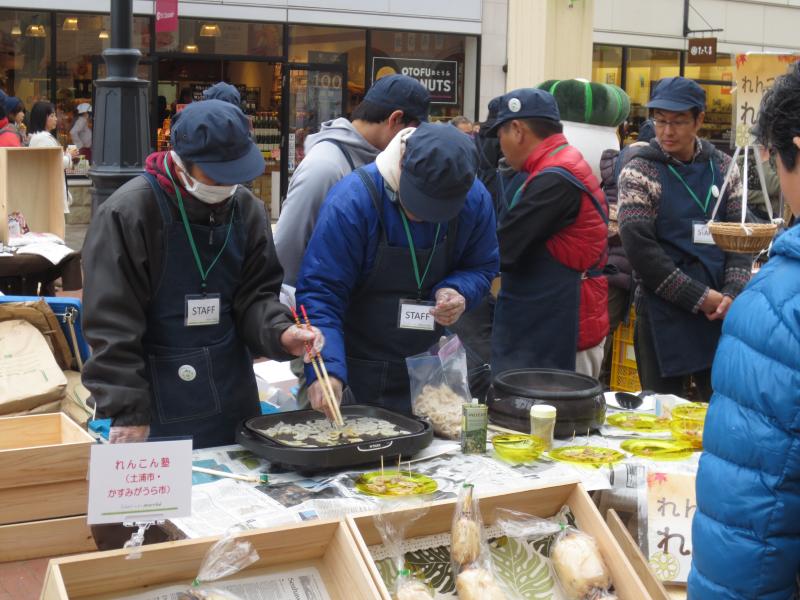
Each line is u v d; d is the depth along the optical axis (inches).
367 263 113.9
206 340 106.8
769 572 64.3
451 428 110.3
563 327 154.1
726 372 66.1
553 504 86.6
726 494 65.2
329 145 133.4
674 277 157.2
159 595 72.3
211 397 107.1
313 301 110.8
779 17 725.9
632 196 159.5
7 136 287.7
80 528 101.2
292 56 543.8
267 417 107.1
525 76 303.3
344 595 74.9
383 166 112.4
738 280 158.6
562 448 108.0
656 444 109.6
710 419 67.4
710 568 66.7
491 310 191.8
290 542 76.2
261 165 100.4
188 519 85.2
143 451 74.7
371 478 96.1
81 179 489.7
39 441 111.9
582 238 151.4
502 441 105.4
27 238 235.6
